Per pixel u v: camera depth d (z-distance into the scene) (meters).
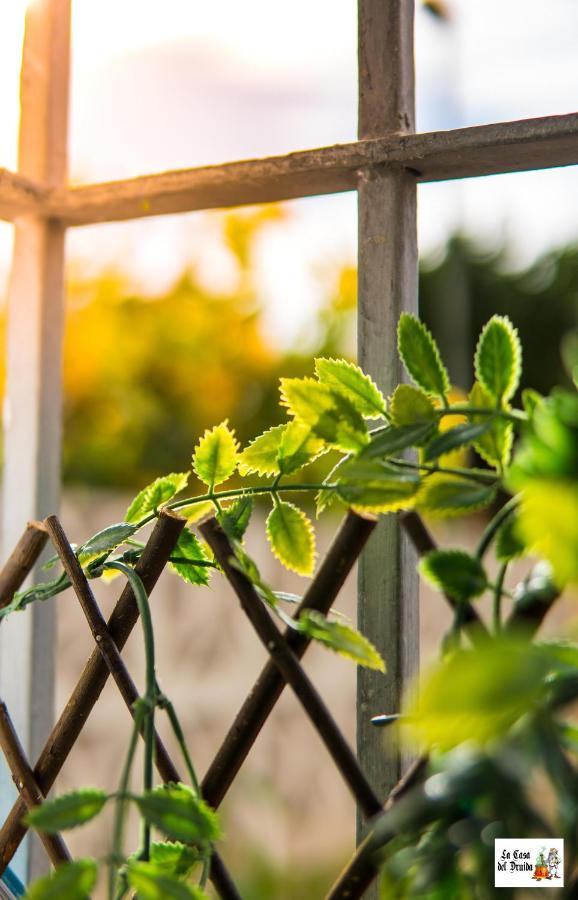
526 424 0.76
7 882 0.96
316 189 1.02
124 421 3.73
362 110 0.98
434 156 0.94
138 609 0.84
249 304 3.81
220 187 1.03
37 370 1.15
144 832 0.76
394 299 0.95
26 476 1.16
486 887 0.66
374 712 0.92
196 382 3.80
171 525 0.83
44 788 0.84
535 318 5.78
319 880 3.44
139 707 0.76
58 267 1.15
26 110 1.13
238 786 3.36
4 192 1.07
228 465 0.86
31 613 1.13
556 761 0.65
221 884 0.80
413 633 0.94
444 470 0.78
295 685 0.77
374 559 0.93
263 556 3.38
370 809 0.75
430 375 0.80
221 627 3.35
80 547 0.87
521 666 0.60
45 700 1.13
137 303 3.76
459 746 0.67
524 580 0.76
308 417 0.80
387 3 0.98
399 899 0.70
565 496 0.62
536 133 0.91
